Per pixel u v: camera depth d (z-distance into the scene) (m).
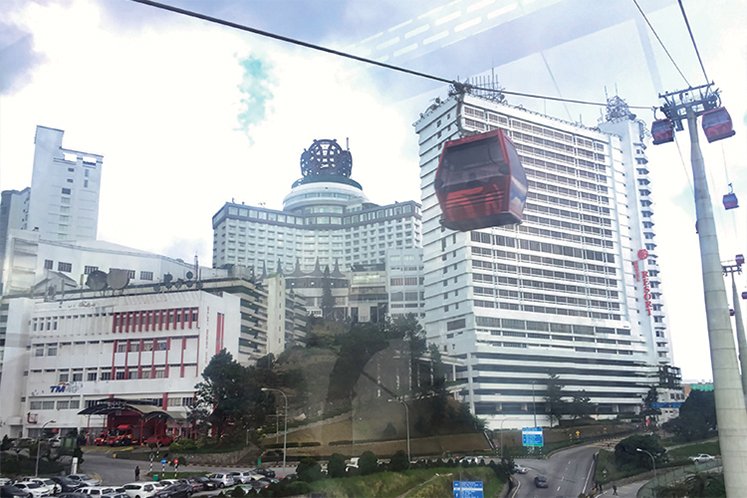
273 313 105.56
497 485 60.19
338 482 50.97
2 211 96.19
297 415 82.06
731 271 41.38
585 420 94.75
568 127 107.50
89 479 56.28
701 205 25.17
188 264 114.06
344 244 138.25
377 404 82.75
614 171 111.25
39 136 97.75
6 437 77.75
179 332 87.88
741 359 39.91
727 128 25.48
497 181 35.66
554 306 102.94
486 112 98.75
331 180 141.50
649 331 108.06
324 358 86.38
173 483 50.97
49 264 96.81
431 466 61.84
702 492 51.44
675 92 26.44
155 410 81.38
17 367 90.94
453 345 98.94
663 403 100.31
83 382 89.19
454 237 101.94
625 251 109.81
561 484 61.84
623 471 65.94
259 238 133.62
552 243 104.06
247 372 82.31
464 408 87.62
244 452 73.88
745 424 23.19
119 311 91.12
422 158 108.12
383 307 114.62
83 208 101.50
